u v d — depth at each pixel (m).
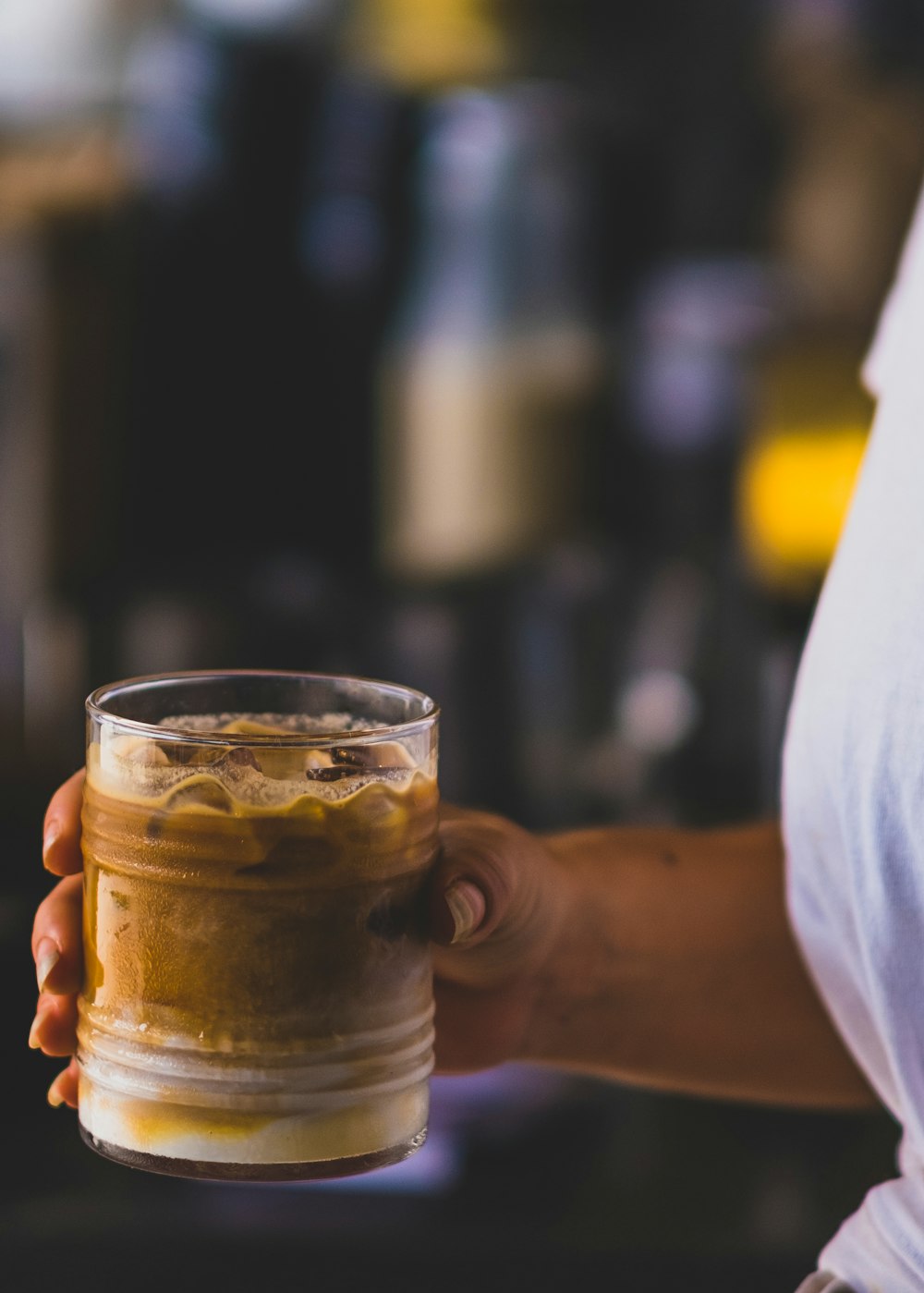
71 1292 1.46
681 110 2.64
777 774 2.27
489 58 2.39
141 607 2.28
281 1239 1.47
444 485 2.33
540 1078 1.72
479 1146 1.60
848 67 2.71
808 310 2.58
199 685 0.89
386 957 0.82
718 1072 1.16
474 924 0.87
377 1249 1.47
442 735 2.35
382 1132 0.82
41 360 2.46
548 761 2.38
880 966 0.93
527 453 2.35
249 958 0.79
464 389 2.31
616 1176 1.61
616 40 2.55
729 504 2.42
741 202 2.70
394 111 2.25
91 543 2.46
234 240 2.23
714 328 2.43
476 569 2.35
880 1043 1.04
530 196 2.32
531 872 1.03
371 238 2.26
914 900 0.91
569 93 2.42
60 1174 1.56
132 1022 0.81
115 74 2.34
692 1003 1.13
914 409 0.96
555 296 2.36
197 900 0.79
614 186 2.50
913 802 0.89
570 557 2.38
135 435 2.29
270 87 2.21
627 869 1.14
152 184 2.24
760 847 1.18
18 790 2.35
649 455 2.43
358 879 0.80
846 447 2.41
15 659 2.41
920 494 0.93
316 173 2.23
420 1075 0.85
